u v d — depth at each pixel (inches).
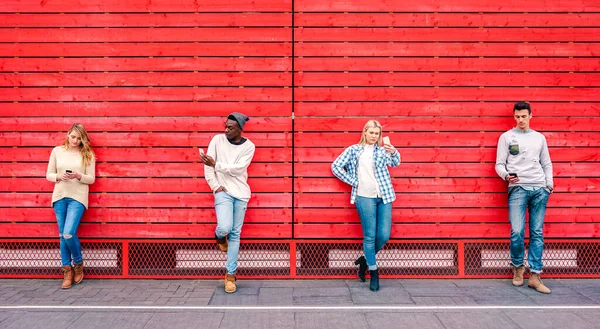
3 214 173.5
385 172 159.0
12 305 144.1
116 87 174.7
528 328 127.0
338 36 175.2
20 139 174.1
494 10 174.7
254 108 175.3
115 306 143.6
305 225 175.5
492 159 175.0
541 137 163.2
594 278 173.6
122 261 174.2
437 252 175.5
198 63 175.0
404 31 175.0
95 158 171.9
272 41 175.0
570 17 174.9
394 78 175.5
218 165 153.9
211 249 175.6
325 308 142.2
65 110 174.2
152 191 175.3
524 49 175.0
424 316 135.8
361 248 175.5
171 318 133.8
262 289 161.9
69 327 126.8
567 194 175.0
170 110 174.9
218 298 151.8
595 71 174.4
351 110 175.3
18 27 173.8
